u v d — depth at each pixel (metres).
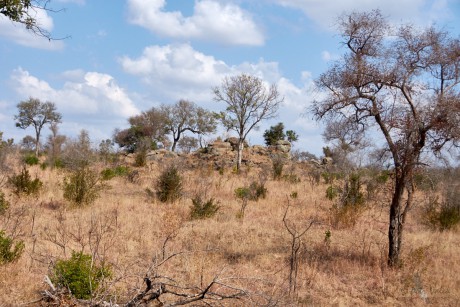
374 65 9.61
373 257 10.62
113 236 10.93
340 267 9.97
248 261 10.05
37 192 16.17
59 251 9.45
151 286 6.26
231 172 32.53
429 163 9.62
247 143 41.50
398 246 9.97
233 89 36.38
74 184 15.28
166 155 38.91
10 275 7.68
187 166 31.67
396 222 9.97
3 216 12.02
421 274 9.45
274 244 11.63
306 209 16.94
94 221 12.09
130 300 6.14
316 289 8.70
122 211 14.41
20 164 26.20
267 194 20.34
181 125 58.84
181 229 12.48
